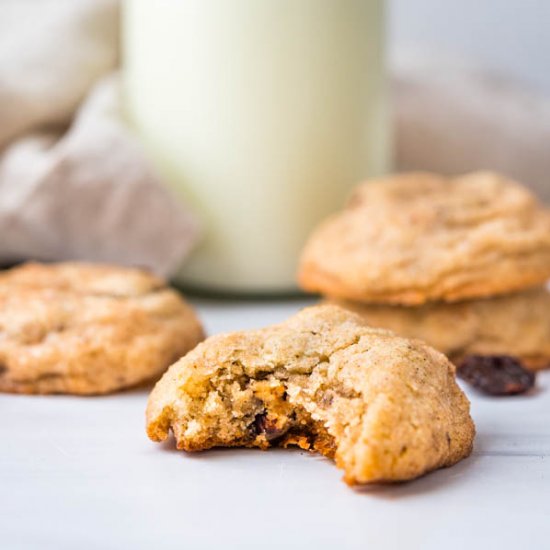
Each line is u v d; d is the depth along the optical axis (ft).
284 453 1.22
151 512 1.14
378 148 1.67
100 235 1.61
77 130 1.66
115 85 1.70
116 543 1.11
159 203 1.61
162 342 1.37
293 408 1.22
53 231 1.60
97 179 1.60
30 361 1.34
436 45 2.17
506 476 1.18
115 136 1.62
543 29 2.16
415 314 1.43
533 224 1.45
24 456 1.22
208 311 1.60
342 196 1.65
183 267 1.67
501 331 1.43
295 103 1.61
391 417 1.16
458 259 1.40
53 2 1.83
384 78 1.67
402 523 1.12
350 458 1.16
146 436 1.26
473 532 1.11
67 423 1.28
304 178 1.63
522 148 1.88
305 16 1.59
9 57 1.72
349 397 1.19
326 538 1.11
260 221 1.63
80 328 1.37
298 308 1.62
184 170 1.64
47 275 1.47
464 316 1.43
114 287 1.44
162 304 1.42
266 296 1.66
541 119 1.90
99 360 1.35
